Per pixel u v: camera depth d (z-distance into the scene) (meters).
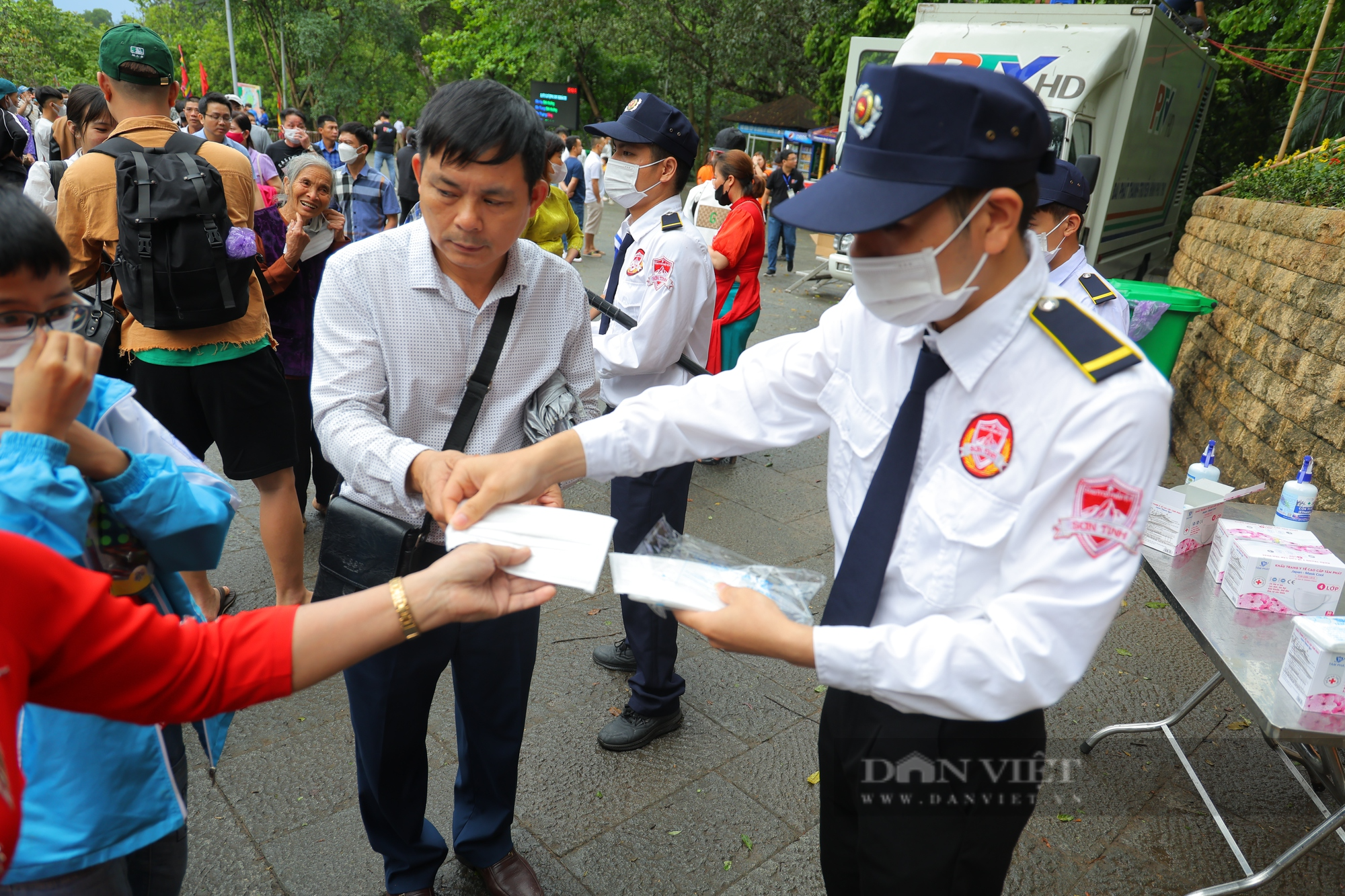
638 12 24.05
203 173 2.64
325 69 38.31
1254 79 13.13
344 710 2.78
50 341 1.05
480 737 1.93
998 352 1.14
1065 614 1.09
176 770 1.40
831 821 1.51
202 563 1.32
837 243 10.20
